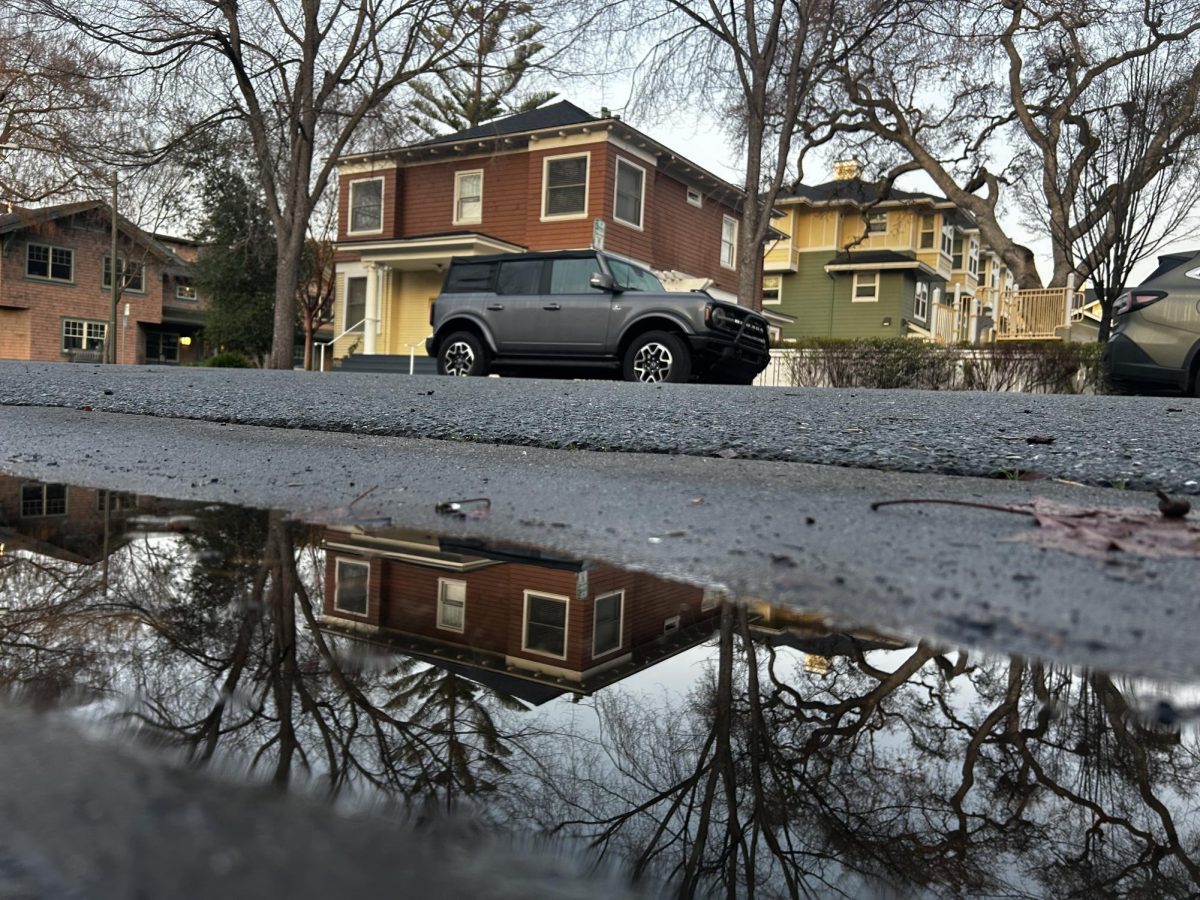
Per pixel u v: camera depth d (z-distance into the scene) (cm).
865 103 2030
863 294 3044
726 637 140
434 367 1867
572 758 88
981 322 1927
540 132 1977
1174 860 73
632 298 937
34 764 74
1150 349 746
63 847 59
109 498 274
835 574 180
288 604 148
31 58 1947
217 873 57
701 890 64
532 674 117
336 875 58
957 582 173
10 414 545
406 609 149
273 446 409
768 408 512
